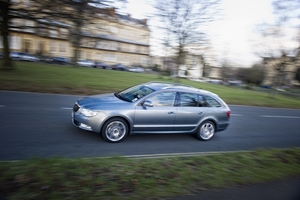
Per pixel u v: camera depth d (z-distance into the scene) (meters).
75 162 3.69
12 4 15.22
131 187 3.10
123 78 22.83
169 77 34.12
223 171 3.99
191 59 19.44
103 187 3.00
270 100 20.30
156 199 2.90
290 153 5.50
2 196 2.60
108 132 5.37
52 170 3.29
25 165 3.42
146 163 4.01
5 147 4.46
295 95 35.28
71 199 2.67
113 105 5.38
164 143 5.90
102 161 3.89
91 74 22.88
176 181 3.44
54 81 14.32
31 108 7.91
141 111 5.55
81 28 19.38
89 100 5.64
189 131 6.34
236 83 50.19
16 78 13.56
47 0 13.74
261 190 3.51
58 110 8.08
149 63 63.44
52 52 47.41
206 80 47.94
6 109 7.39
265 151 5.47
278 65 21.72
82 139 5.41
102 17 16.66
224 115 6.71
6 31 16.38
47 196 2.67
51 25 16.88
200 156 4.73
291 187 3.73
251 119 10.94
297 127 10.36
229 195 3.25
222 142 6.67
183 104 6.12
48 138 5.22
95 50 54.84
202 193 3.20
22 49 44.19
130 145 5.43
